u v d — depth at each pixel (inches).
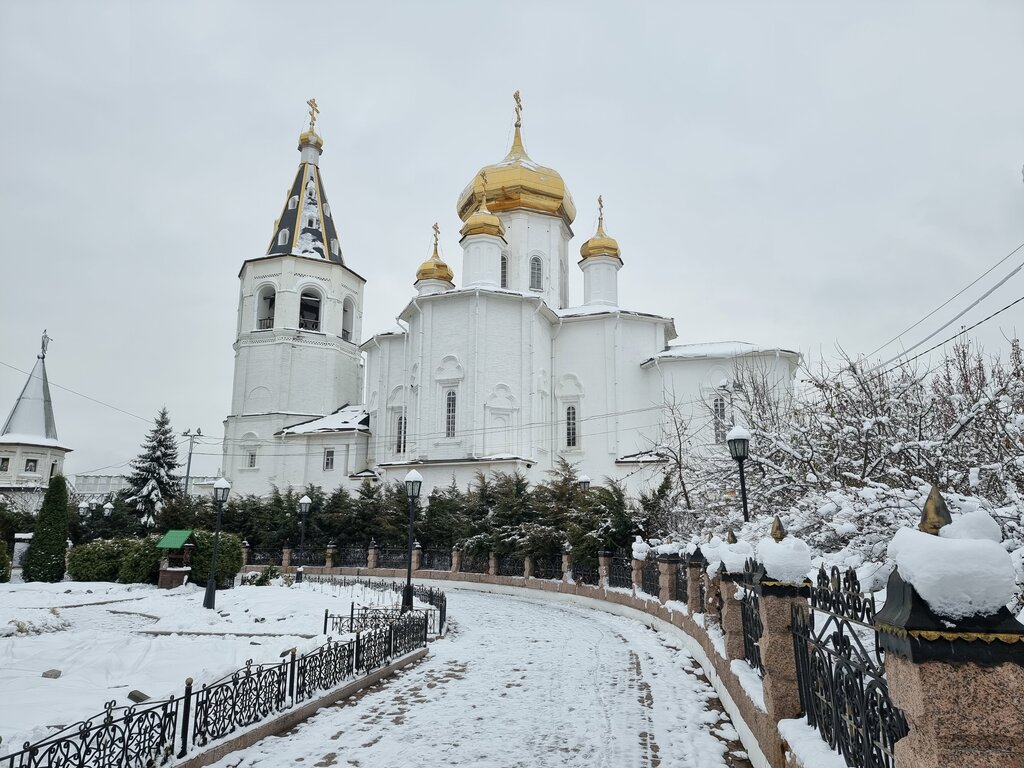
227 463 2041.1
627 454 1686.8
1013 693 102.1
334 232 2272.4
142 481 1871.3
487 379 1641.2
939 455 393.1
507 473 1521.9
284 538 1478.8
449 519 1283.2
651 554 671.1
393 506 1381.6
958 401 413.1
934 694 104.2
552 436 1750.7
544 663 466.9
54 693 335.0
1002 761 101.3
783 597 219.8
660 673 420.5
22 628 580.1
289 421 2034.9
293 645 476.1
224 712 278.7
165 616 698.8
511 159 1991.9
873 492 328.5
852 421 462.6
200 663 426.9
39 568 1081.4
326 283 2162.9
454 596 997.2
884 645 119.5
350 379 2214.6
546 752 274.4
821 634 184.4
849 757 158.4
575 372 1771.7
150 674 394.9
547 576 1004.6
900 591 113.7
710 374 1624.0
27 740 239.0
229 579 1020.5
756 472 624.1
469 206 2001.7
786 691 213.8
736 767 247.6
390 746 285.1
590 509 900.6
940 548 106.2
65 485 1146.0
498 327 1680.6
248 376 2084.2
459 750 278.8
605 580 837.8
